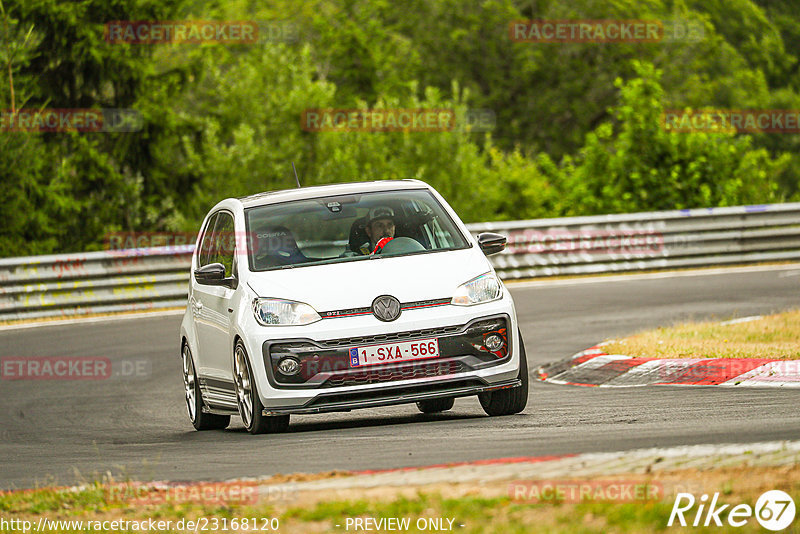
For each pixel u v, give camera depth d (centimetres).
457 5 19188
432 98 12812
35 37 11306
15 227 11012
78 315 7269
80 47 11944
